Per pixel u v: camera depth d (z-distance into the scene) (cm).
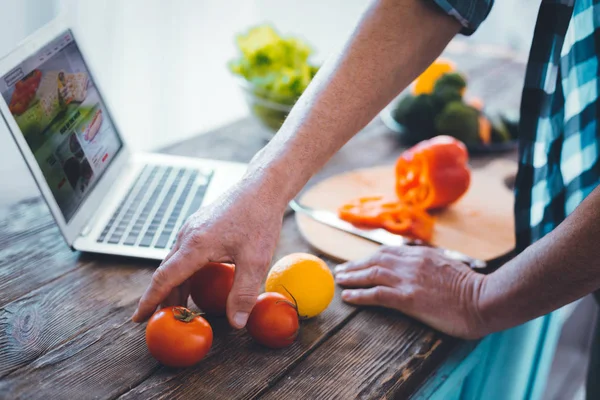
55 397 61
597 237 66
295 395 65
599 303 101
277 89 120
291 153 73
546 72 83
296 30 235
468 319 77
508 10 241
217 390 64
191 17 188
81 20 154
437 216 106
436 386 75
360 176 118
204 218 69
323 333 75
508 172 125
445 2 76
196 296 73
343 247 94
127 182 102
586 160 88
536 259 72
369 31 78
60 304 76
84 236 87
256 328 70
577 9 83
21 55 77
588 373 111
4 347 68
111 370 66
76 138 89
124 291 80
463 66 184
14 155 142
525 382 120
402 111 136
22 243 88
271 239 70
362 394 66
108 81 170
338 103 76
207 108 211
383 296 80
